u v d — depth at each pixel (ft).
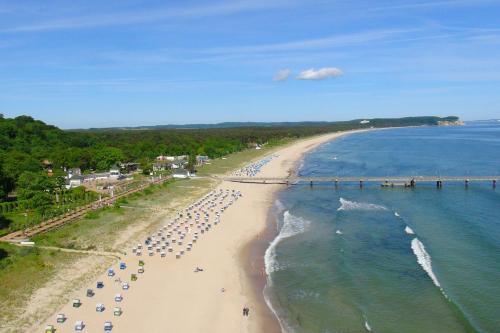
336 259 233.14
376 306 179.83
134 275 203.62
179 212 334.44
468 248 242.17
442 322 164.76
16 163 451.53
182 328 162.71
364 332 160.56
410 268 217.15
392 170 579.48
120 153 588.50
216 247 256.11
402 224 297.12
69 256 226.99
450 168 583.17
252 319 171.42
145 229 283.38
